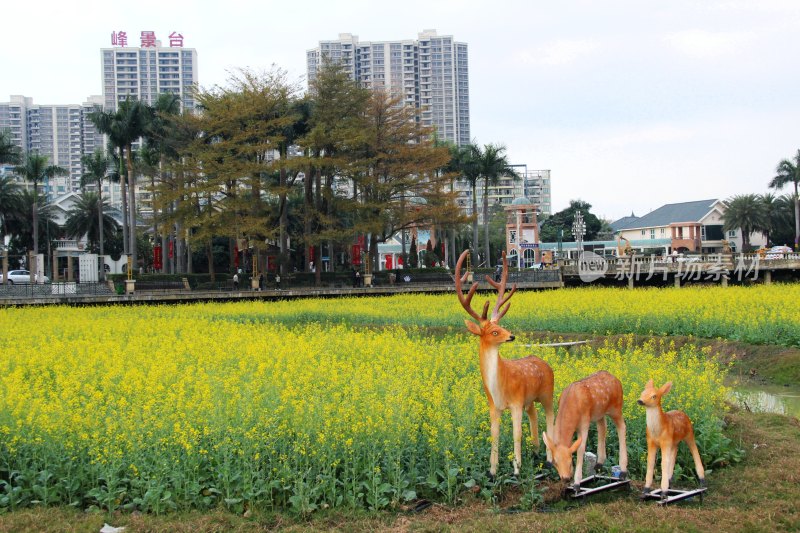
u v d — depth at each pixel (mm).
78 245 75562
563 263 53969
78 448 9406
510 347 16422
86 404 10859
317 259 52781
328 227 53156
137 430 9406
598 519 8469
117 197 135750
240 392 11250
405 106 55875
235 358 15711
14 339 19969
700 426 11094
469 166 62812
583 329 25188
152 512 8812
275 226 58094
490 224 98062
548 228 107250
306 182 53875
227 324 24500
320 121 52125
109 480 8844
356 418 9977
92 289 44125
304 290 45812
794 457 10906
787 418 13359
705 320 23328
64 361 15070
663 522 8406
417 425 10289
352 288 46938
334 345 17656
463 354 15781
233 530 8289
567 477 8781
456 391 11602
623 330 24344
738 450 11117
